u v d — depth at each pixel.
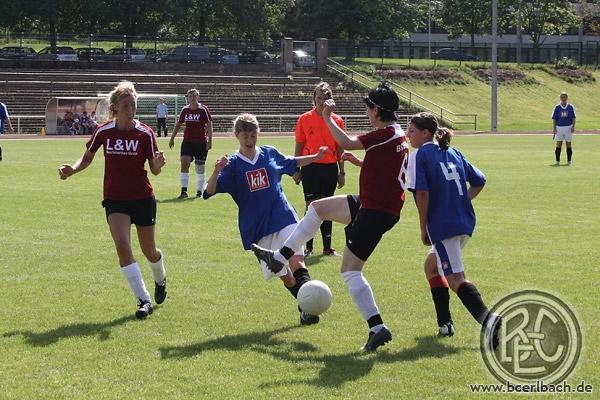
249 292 11.41
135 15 85.44
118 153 10.27
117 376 8.04
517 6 102.94
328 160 14.80
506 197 21.95
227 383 7.85
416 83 82.62
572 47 105.06
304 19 95.69
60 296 11.16
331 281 12.12
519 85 86.94
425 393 7.60
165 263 13.27
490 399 7.46
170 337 9.35
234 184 10.32
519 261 13.41
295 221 10.41
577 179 26.70
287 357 8.64
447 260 9.05
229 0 87.50
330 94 14.55
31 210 19.00
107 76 71.44
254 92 73.00
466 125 71.00
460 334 9.43
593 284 11.71
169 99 62.53
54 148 41.06
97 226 16.78
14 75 69.12
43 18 83.00
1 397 7.48
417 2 106.44
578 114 83.94
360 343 9.13
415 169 9.00
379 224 9.18
